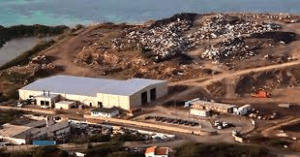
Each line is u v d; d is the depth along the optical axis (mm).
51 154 132750
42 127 153125
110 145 139250
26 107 184125
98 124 162625
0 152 136000
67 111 178500
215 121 160250
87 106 182500
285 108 170500
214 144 138250
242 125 156500
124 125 162250
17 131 149625
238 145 138125
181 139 146500
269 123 157500
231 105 171000
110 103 178375
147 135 150250
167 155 130250
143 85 182625
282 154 132375
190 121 161000
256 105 174750
